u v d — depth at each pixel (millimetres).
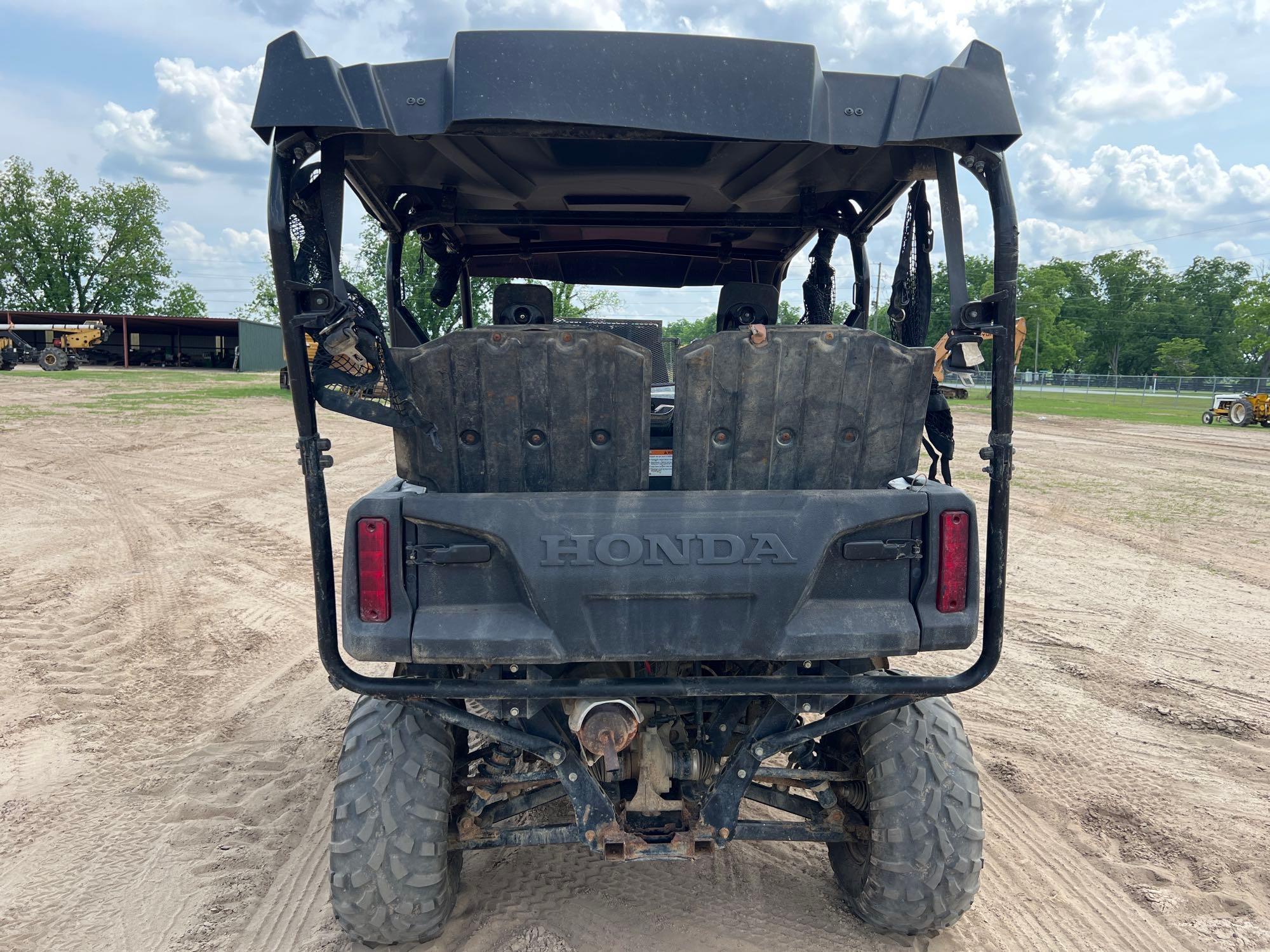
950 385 3127
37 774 4250
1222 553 9234
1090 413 34156
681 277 5113
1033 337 93188
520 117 2283
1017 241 2430
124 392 30719
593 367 2443
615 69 2314
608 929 3047
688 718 3021
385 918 2693
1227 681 5621
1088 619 6910
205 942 3014
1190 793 4188
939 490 2580
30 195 72062
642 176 3551
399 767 2691
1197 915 3260
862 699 2811
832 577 2574
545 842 2785
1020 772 4383
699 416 2516
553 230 4340
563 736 2711
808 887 3350
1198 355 106000
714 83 2346
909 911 2809
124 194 74500
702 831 2662
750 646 2494
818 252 4301
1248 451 19734
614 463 2535
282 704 5137
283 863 3516
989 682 5566
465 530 2473
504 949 2920
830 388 2512
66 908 3213
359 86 2316
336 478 13242
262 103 2271
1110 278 109688
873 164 3232
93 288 75375
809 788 2906
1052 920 3199
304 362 2395
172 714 4988
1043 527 10492
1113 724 4965
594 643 2475
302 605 7059
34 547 8859
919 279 3273
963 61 2455
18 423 19594
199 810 3926
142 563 8297
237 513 10648
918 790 2762
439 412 2471
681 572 2457
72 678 5508
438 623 2488
